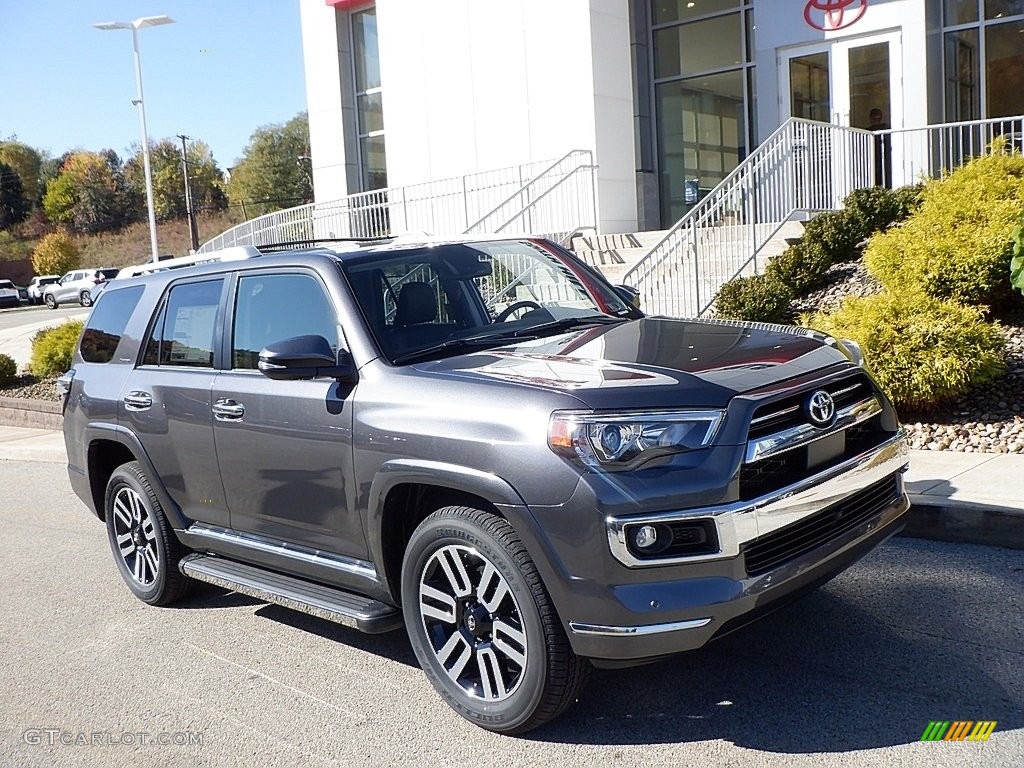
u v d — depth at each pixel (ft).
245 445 15.60
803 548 12.00
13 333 97.19
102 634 18.11
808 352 13.21
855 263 37.42
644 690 13.52
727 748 11.80
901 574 17.06
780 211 42.52
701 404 11.45
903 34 51.13
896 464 13.53
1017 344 27.27
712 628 11.07
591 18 57.00
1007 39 50.29
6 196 330.75
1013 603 15.39
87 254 310.45
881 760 11.19
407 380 13.41
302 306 15.39
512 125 61.77
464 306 15.34
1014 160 32.58
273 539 15.93
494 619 12.42
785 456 11.88
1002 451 22.20
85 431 19.74
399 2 67.00
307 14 77.77
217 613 18.89
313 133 79.05
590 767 11.68
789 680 13.42
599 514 11.08
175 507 17.98
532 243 17.76
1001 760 11.01
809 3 54.49
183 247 311.27
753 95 61.67
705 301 39.06
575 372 12.48
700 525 11.16
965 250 28.40
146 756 13.04
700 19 63.36
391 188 66.33
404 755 12.44
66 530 26.84
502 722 12.51
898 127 51.98
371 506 13.53
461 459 12.25
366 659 15.93
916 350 24.07
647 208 66.59
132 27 99.19
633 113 62.90
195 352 17.28
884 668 13.52
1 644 17.98
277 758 12.67
